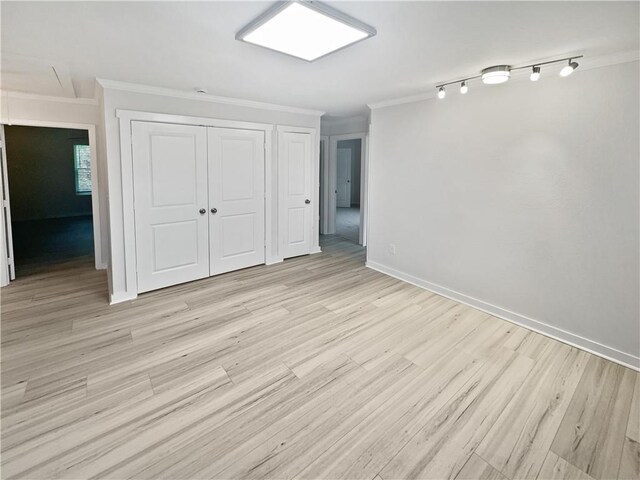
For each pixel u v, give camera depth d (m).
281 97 4.02
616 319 2.55
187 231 4.02
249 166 4.48
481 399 2.12
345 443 1.78
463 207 3.54
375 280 4.30
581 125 2.62
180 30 2.09
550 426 1.90
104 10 1.83
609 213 2.54
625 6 1.72
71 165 9.34
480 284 3.45
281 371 2.38
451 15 1.85
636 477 1.59
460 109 3.46
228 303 3.53
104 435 1.80
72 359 2.48
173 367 2.41
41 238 6.68
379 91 3.66
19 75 3.10
